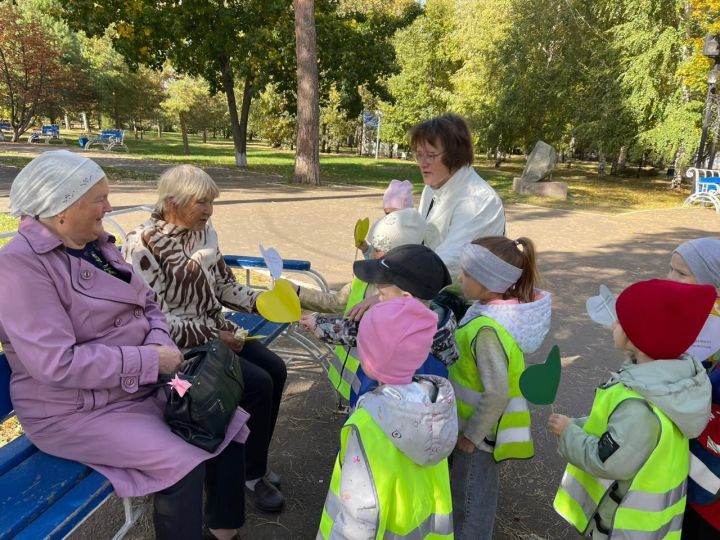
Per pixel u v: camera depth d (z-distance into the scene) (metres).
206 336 2.48
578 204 13.70
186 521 1.91
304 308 2.93
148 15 16.80
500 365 1.98
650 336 1.63
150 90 41.12
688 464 1.75
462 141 2.51
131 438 1.86
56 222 1.83
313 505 2.58
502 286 2.03
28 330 1.73
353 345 2.18
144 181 13.66
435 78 30.86
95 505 1.74
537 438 3.24
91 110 40.38
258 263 3.68
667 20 16.80
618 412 1.66
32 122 34.62
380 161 31.91
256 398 2.45
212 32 17.94
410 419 1.53
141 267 2.39
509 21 22.61
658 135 16.25
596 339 4.81
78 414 1.87
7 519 1.57
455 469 2.22
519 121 20.64
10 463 1.84
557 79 19.25
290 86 19.81
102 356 1.83
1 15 28.88
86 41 39.88
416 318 1.57
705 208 13.67
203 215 2.46
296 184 15.36
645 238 9.41
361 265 1.95
